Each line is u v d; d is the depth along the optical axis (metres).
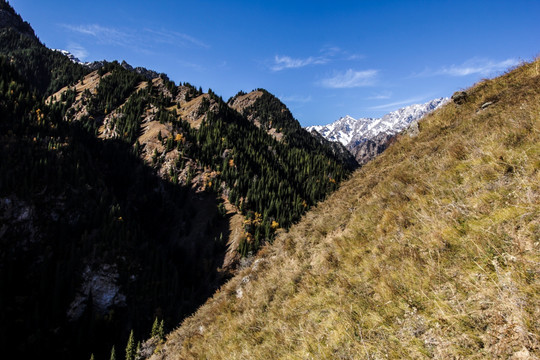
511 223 3.83
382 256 5.48
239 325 7.87
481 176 5.39
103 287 86.19
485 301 3.22
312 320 5.45
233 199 126.75
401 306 4.09
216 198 129.88
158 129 167.75
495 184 4.85
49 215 100.31
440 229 4.86
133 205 126.81
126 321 83.81
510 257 3.37
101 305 84.56
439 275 3.94
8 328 73.94
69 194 108.25
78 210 107.44
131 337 66.94
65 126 155.12
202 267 100.94
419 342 3.43
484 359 2.81
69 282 84.12
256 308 8.19
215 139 166.88
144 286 90.19
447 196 5.67
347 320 4.58
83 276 85.44
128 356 65.19
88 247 91.25
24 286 85.75
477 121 10.00
